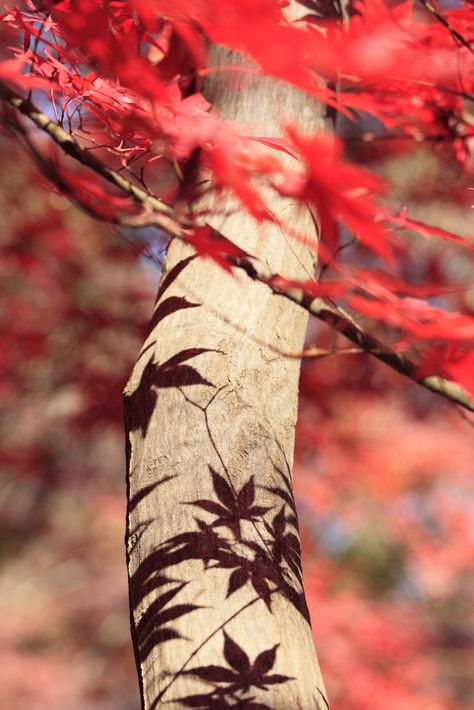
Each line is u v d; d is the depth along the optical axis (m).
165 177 2.65
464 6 1.64
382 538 4.89
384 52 1.52
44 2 1.45
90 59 1.47
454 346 1.50
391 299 1.48
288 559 1.48
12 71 1.42
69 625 5.47
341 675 4.15
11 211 3.77
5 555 5.67
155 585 1.45
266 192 1.58
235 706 1.39
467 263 2.89
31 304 3.59
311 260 1.60
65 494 5.40
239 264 1.48
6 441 4.49
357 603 4.50
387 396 3.86
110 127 1.50
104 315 3.44
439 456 4.42
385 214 1.52
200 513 1.47
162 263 1.63
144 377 1.55
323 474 4.45
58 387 3.62
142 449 1.51
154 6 1.41
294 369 1.58
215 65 1.65
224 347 1.54
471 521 4.82
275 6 1.40
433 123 1.77
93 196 1.51
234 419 1.51
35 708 4.97
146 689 1.42
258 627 1.42
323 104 1.65
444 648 4.73
